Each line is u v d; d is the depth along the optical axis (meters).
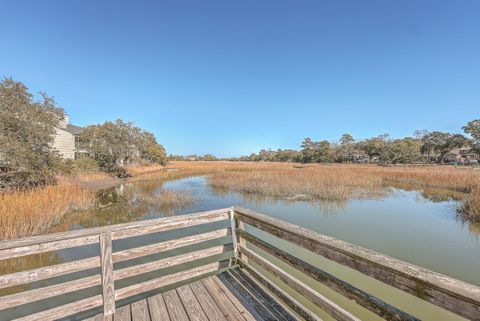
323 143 53.09
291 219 8.44
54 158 11.69
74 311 2.01
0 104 9.67
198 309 2.15
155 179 21.56
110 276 2.11
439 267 4.90
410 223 7.88
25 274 1.83
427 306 3.34
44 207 7.68
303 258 4.89
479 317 0.91
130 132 23.25
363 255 1.38
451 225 7.68
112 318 2.05
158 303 2.25
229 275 2.71
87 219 8.30
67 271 1.97
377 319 3.03
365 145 50.94
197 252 2.61
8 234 5.94
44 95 11.51
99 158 21.48
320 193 12.27
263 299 2.27
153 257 5.12
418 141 56.94
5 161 9.80
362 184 15.23
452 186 14.87
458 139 46.66
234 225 2.89
